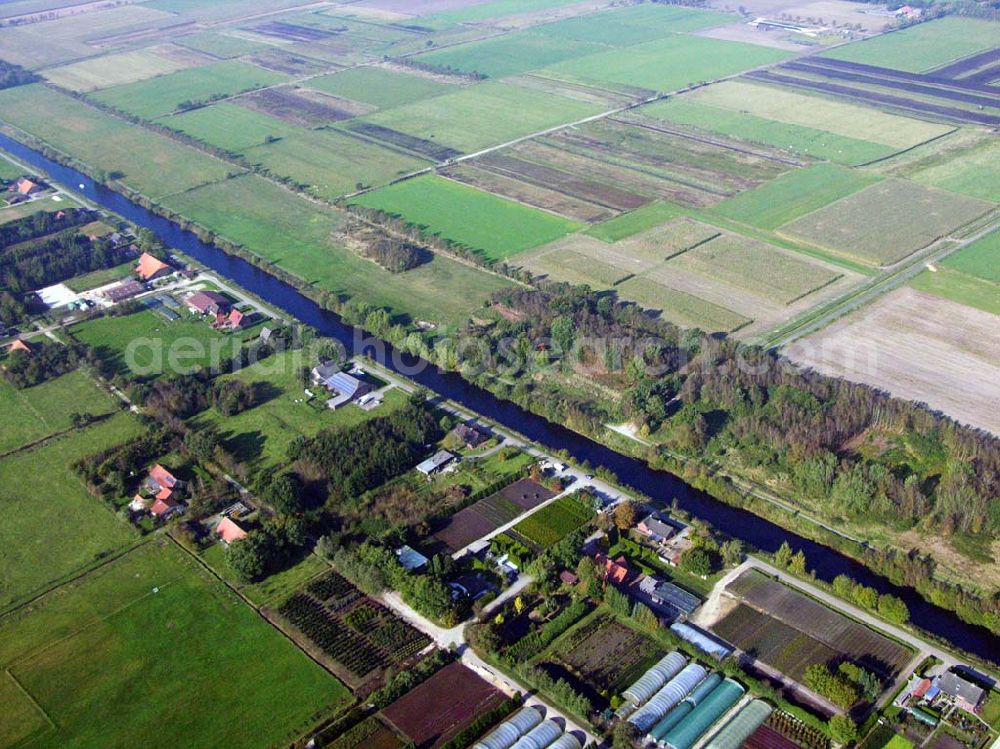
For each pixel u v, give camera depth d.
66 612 143.12
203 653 134.75
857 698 122.69
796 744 117.69
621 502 163.00
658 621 135.00
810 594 142.00
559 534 155.12
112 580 149.12
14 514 164.62
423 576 141.12
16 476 174.50
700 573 145.00
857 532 155.25
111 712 126.06
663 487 170.25
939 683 123.88
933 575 145.00
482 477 170.38
